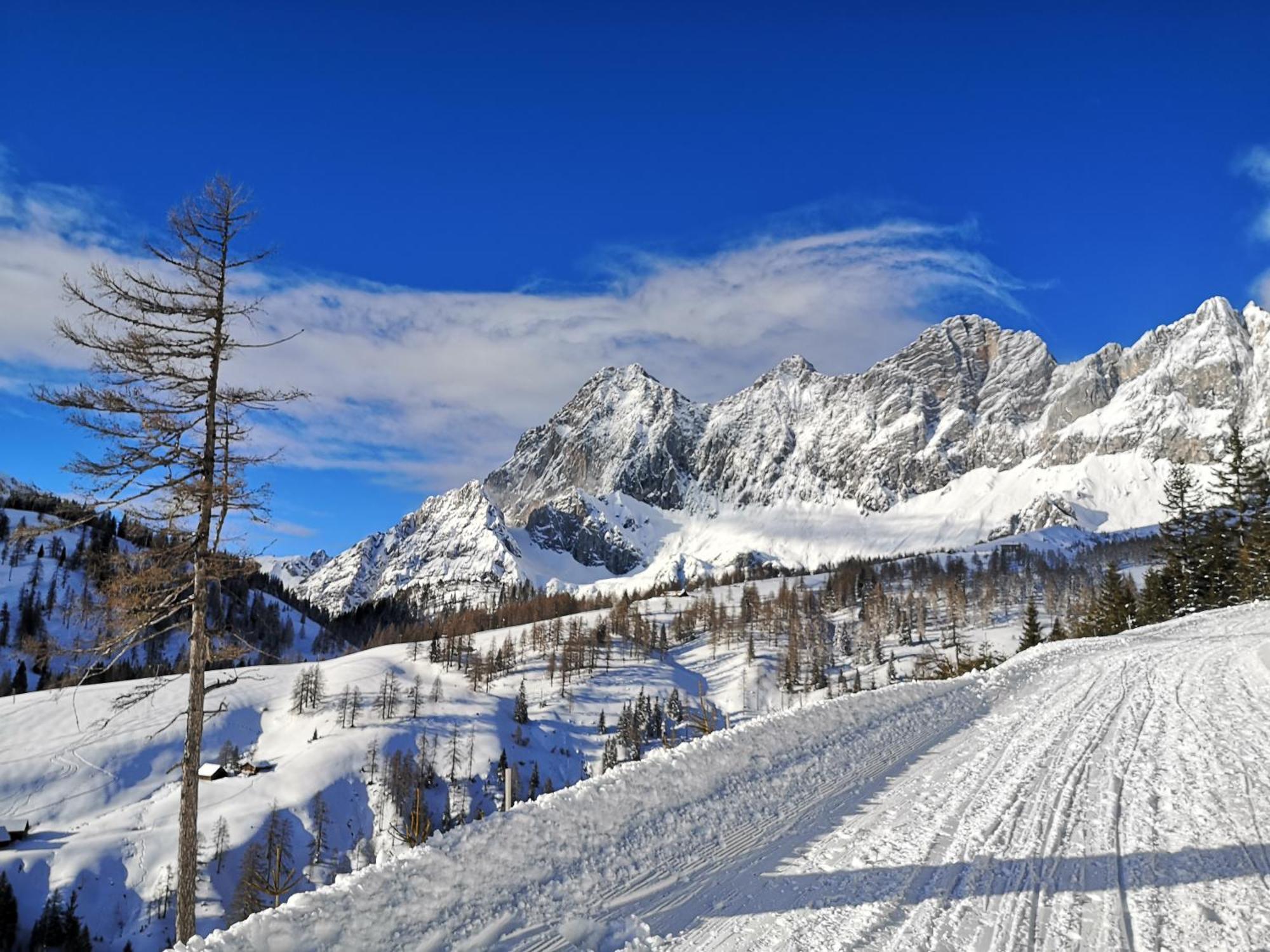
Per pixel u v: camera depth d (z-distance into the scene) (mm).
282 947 6559
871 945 7199
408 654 166125
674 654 176625
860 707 17703
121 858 72625
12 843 73438
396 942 6996
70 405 13219
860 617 182750
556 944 7336
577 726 126250
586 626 189125
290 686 125938
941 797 11844
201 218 14336
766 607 190500
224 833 73438
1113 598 64062
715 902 8289
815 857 9547
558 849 9164
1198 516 59375
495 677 148750
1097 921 7496
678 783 11688
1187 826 9875
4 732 90188
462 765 102250
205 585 14289
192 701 13984
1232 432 58375
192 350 14188
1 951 61562
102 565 13352
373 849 77188
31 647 12750
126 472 13703
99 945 64188
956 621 163000
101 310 13602
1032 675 24438
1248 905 7582
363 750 99000
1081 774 12695
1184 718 16516
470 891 7992
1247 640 29484
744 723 15273
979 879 8609
